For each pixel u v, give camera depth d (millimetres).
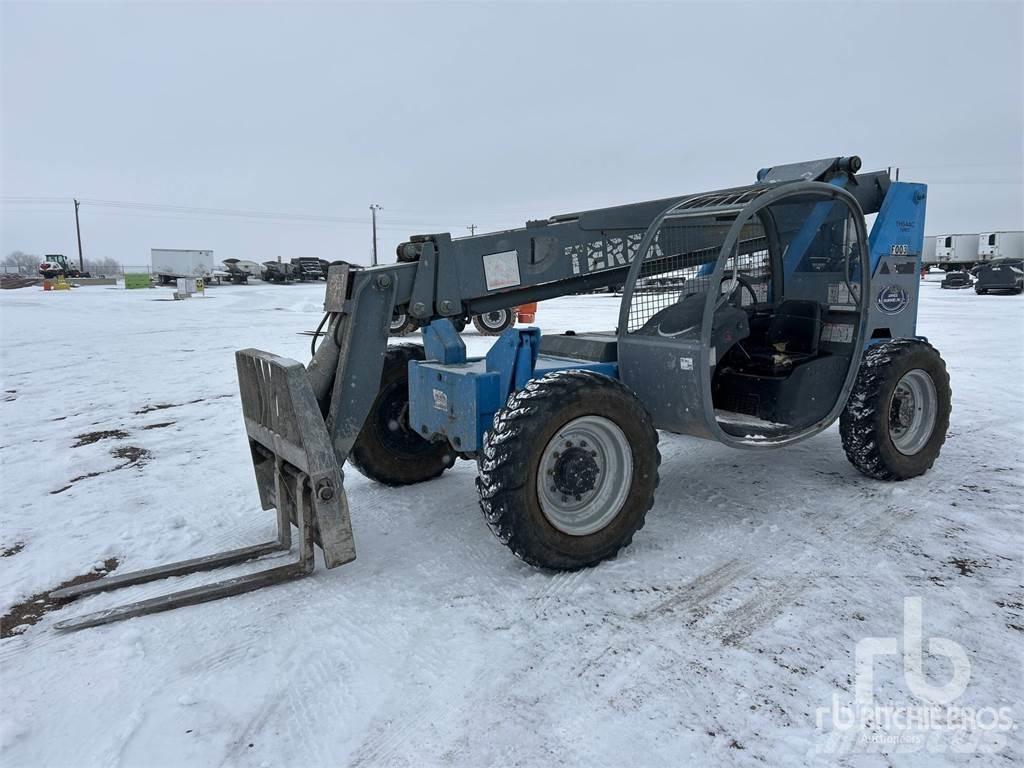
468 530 3951
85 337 14883
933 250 46031
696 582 3254
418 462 4770
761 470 4910
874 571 3332
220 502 4547
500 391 3580
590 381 3312
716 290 3408
